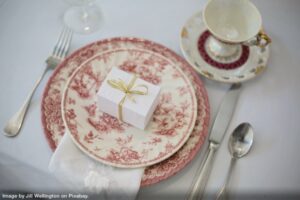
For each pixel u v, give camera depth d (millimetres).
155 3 648
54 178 485
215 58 603
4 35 573
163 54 585
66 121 500
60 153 477
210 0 585
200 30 625
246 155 524
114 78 526
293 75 604
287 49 626
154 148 502
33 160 488
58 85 533
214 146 516
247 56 608
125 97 511
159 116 538
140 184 474
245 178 506
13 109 520
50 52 572
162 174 483
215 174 503
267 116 562
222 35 605
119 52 568
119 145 504
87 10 622
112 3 637
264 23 646
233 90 573
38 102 527
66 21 606
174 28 630
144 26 624
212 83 583
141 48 578
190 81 555
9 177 490
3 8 595
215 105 564
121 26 617
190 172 503
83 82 539
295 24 654
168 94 552
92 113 528
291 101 580
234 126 546
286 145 542
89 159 485
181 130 517
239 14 604
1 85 533
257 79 595
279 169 520
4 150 487
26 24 591
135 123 522
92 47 570
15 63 553
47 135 492
